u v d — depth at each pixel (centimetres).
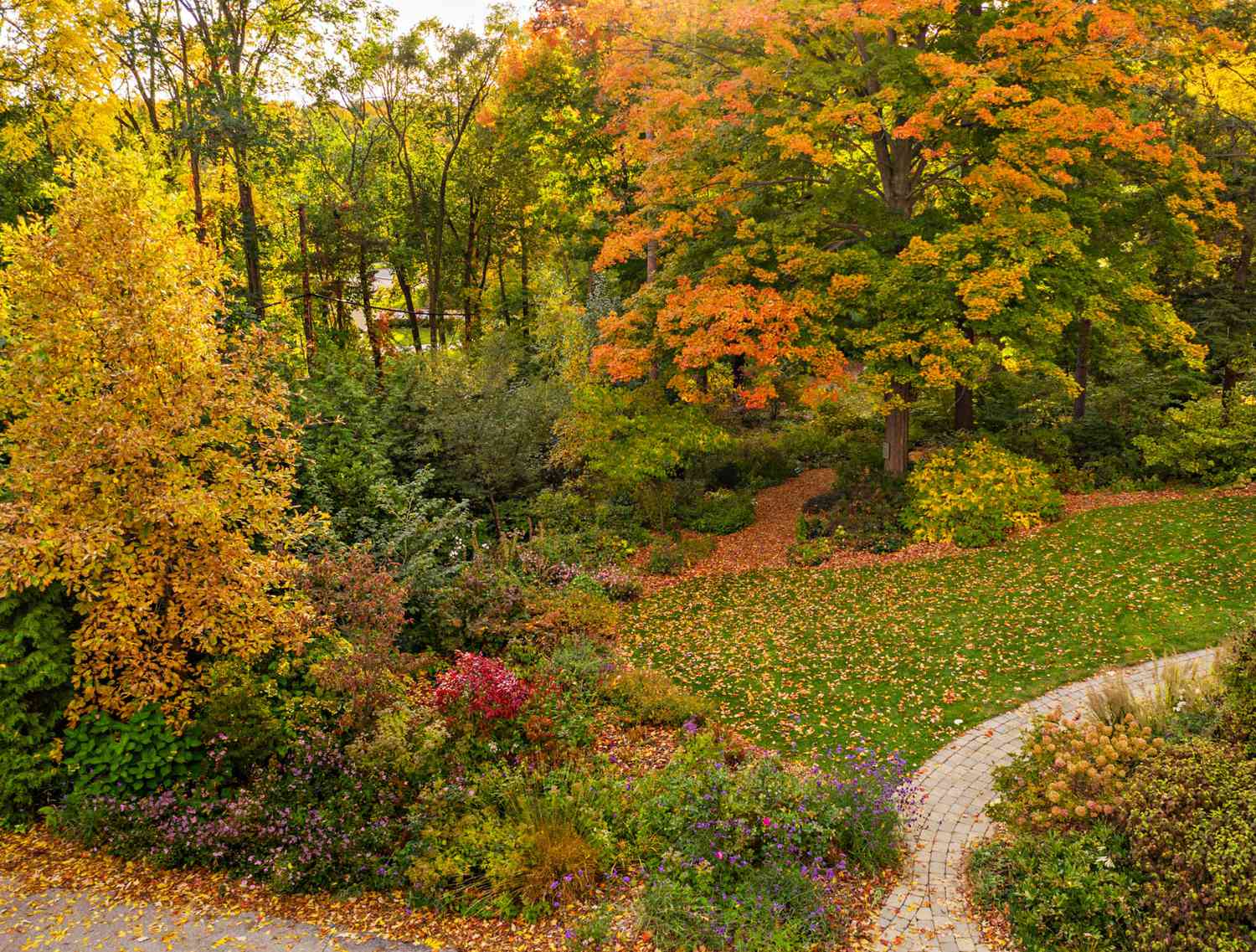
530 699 934
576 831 727
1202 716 748
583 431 1720
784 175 1656
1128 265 1518
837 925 606
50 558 727
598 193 2566
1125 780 655
